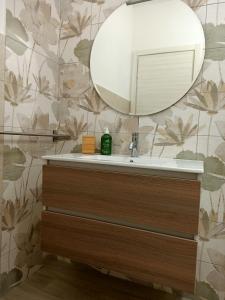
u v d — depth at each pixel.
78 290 1.42
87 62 1.61
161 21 1.42
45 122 1.60
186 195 0.98
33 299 1.33
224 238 1.29
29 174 1.50
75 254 1.20
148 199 1.04
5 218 1.35
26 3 1.38
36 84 1.50
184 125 1.37
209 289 1.34
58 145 1.73
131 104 1.50
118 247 1.11
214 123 1.30
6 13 1.26
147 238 1.05
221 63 1.27
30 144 1.49
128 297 1.38
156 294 1.41
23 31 1.38
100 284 1.48
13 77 1.33
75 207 1.19
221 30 1.27
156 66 1.43
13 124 1.36
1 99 1.26
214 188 1.31
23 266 1.49
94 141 1.55
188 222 0.98
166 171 1.03
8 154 1.34
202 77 1.32
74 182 1.19
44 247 1.27
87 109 1.63
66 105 1.69
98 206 1.14
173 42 1.39
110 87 1.55
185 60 1.36
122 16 1.51
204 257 1.34
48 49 1.59
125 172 1.10
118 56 1.53
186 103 1.36
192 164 1.17
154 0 1.44
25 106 1.43
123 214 1.09
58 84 1.70
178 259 1.00
